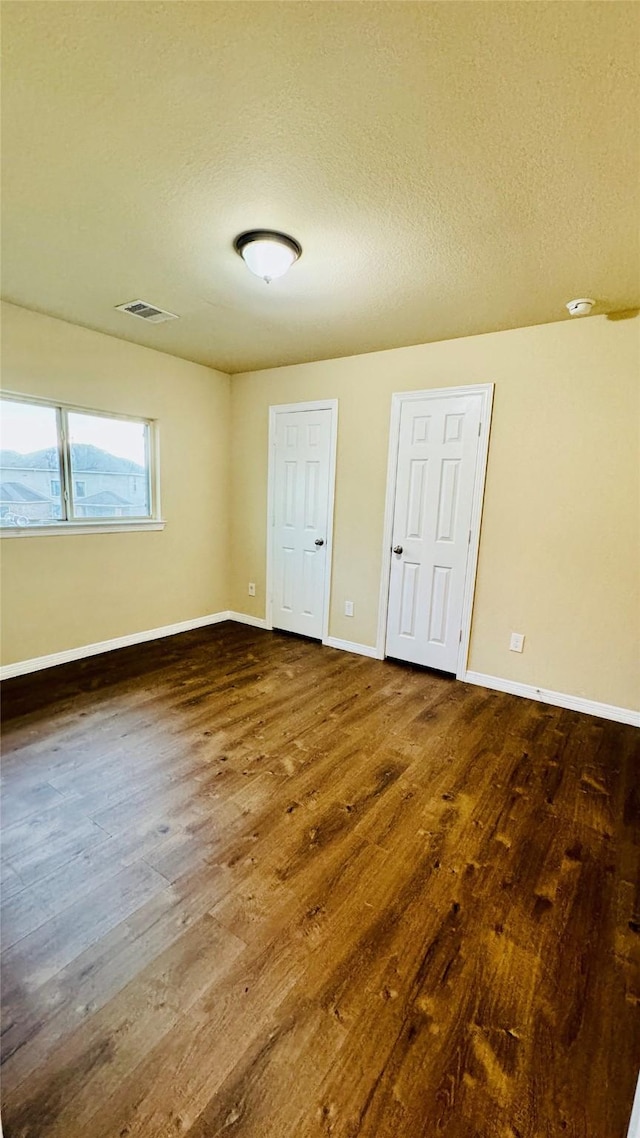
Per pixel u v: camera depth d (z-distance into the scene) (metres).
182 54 1.19
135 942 1.40
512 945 1.43
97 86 1.28
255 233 1.99
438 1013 1.23
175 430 4.07
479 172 1.58
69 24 1.12
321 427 3.97
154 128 1.43
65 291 2.65
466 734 2.69
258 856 1.74
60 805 1.98
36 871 1.64
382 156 1.51
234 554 4.78
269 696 3.10
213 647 4.02
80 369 3.31
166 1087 1.05
